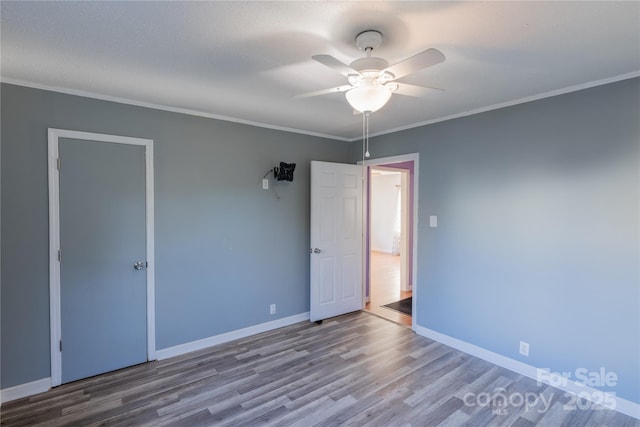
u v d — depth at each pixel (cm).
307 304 420
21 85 248
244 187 360
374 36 175
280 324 393
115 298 289
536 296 279
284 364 302
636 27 170
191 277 328
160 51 200
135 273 298
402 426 219
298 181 405
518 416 231
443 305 348
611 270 240
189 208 325
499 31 175
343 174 429
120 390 260
